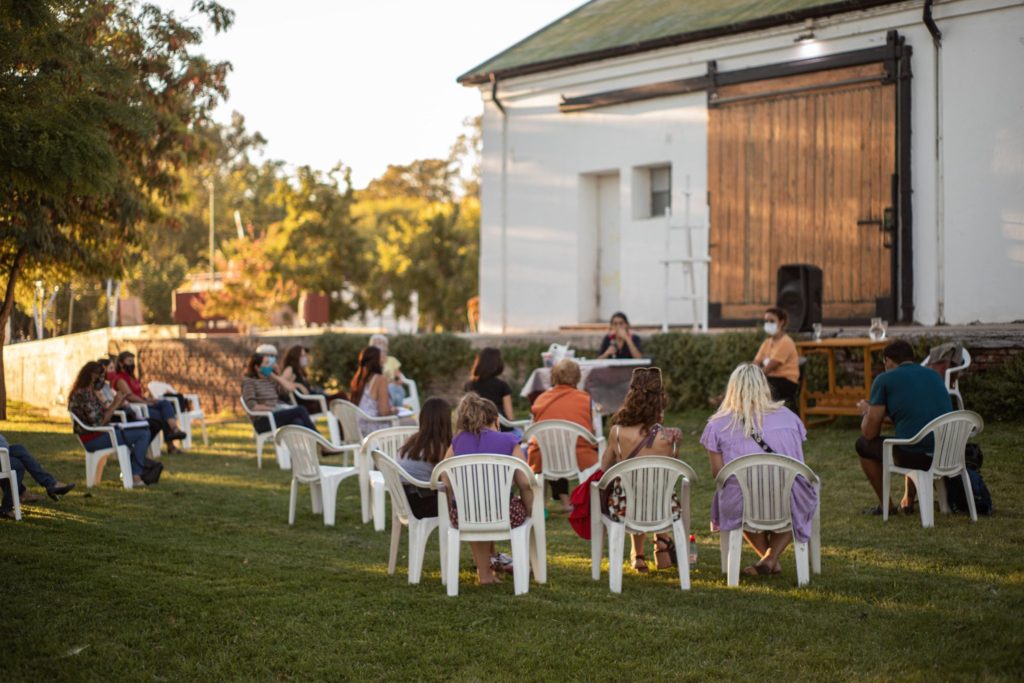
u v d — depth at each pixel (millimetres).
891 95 13789
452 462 6172
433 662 5004
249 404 11773
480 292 18938
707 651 5051
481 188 18906
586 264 17734
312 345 18406
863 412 8031
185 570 6719
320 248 33875
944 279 13570
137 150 15602
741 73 15312
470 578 6688
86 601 5918
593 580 6531
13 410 20562
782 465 6137
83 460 12336
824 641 5137
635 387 6582
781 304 12312
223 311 33156
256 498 9844
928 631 5223
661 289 16609
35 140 9844
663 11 18234
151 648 5195
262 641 5297
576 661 4949
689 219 16141
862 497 8609
